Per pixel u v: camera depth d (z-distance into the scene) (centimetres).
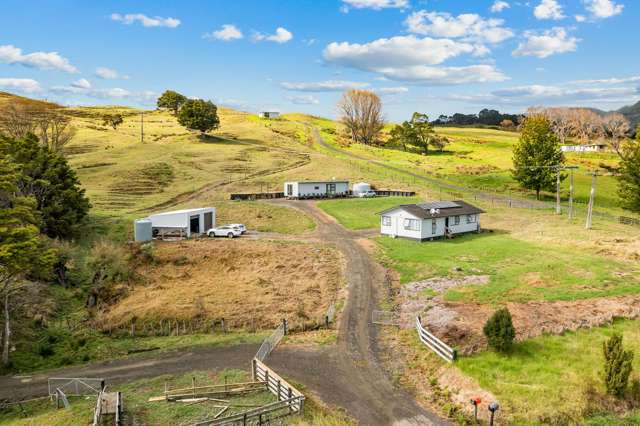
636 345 2823
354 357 3047
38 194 5778
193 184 9394
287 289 4419
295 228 6712
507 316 2809
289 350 3198
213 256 5359
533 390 2438
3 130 9550
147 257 5275
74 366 3186
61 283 4666
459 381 2592
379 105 17575
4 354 3186
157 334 3722
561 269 4247
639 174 6931
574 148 15325
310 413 2356
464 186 9825
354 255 5297
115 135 14112
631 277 3966
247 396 2567
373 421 2323
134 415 2348
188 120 14312
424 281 4269
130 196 8394
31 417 2481
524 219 6988
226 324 3766
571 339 2939
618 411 2350
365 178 10112
